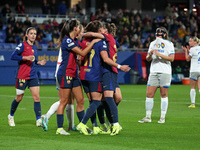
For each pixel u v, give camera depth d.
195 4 103.81
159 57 22.69
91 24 18.20
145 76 76.81
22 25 78.19
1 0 91.06
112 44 18.53
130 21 85.88
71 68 17.75
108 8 88.50
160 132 18.84
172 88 60.53
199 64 32.06
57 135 17.81
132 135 17.84
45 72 71.81
